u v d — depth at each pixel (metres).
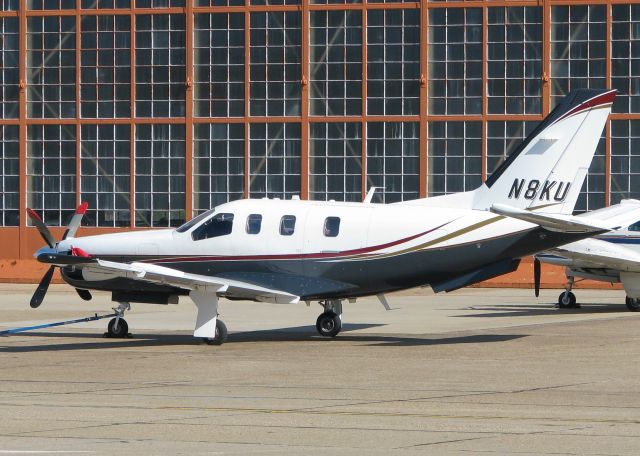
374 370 50.81
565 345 61.47
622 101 134.50
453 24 137.38
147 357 57.12
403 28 138.12
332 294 64.56
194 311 91.94
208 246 66.19
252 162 141.50
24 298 108.25
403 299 108.81
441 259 63.50
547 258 91.75
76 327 77.31
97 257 67.69
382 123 139.00
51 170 145.75
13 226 146.38
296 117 140.38
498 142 136.75
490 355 56.78
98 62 144.25
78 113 144.75
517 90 136.12
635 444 32.69
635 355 56.38
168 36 142.50
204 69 142.12
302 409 39.44
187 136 142.50
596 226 60.41
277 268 65.25
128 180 144.00
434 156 138.25
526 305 98.81
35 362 54.94
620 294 117.00
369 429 35.31
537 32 135.50
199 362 54.56
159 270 60.78
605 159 135.75
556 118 64.88
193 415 38.12
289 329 74.50
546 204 64.69
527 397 42.16
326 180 140.50
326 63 139.88
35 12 145.12
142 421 36.91
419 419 37.25
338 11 139.38
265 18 140.62
